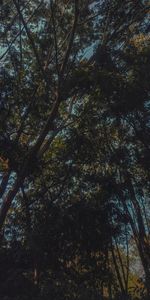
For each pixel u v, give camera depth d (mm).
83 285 19547
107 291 22062
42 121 23172
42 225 21406
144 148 23344
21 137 24016
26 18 24188
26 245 20422
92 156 23141
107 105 21859
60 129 23031
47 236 21109
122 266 25672
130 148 23453
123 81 20250
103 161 23406
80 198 22609
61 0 23859
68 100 23781
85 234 21609
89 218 21719
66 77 21328
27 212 22438
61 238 21250
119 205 22781
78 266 21547
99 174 23078
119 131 23625
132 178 23672
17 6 21984
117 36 22797
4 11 23219
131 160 23266
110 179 22719
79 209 21719
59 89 21281
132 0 22391
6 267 19828
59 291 17828
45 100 22375
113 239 23375
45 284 18406
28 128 23672
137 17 22516
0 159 22156
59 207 22062
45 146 22672
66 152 23359
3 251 20250
